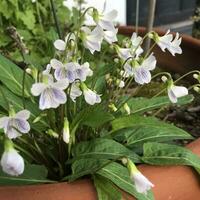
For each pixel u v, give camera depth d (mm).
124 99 181
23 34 254
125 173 145
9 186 139
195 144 165
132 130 170
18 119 134
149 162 150
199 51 242
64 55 148
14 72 177
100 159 148
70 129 155
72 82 143
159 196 146
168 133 168
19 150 158
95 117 153
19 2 271
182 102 183
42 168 151
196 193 157
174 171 151
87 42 151
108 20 153
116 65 176
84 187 140
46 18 279
